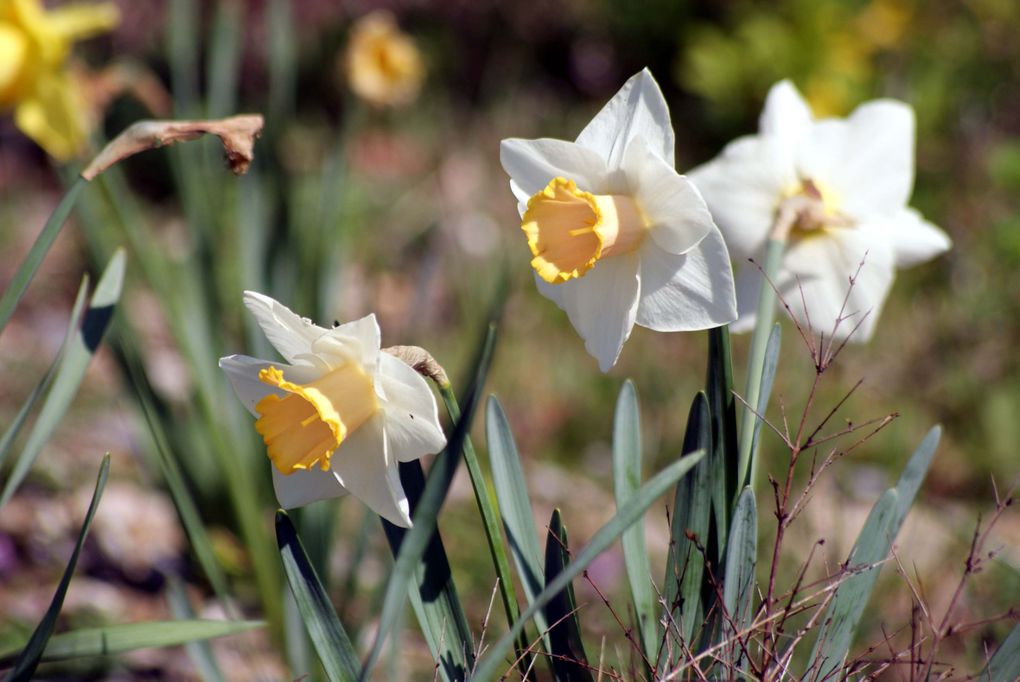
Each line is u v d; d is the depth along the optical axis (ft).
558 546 3.77
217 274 5.18
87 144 4.66
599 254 3.64
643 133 3.69
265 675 4.50
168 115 5.82
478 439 6.79
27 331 8.03
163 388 6.99
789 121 4.04
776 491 3.72
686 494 3.80
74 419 6.57
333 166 5.55
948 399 7.53
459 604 3.79
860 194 4.03
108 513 5.40
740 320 4.03
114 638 3.81
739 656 3.72
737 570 3.72
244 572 5.05
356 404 3.61
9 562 4.90
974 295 8.39
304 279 5.32
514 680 4.05
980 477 6.95
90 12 4.64
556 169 3.70
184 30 5.34
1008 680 3.68
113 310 3.95
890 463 6.51
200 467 4.95
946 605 4.62
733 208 4.00
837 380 7.30
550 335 8.44
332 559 4.79
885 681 4.31
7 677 3.72
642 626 3.83
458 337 8.29
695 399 3.78
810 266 4.01
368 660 3.58
